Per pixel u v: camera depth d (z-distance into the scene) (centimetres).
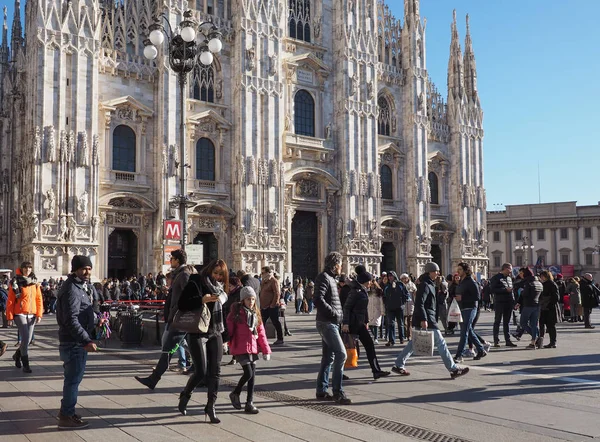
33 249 4203
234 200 5175
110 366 1856
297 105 5734
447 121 7000
